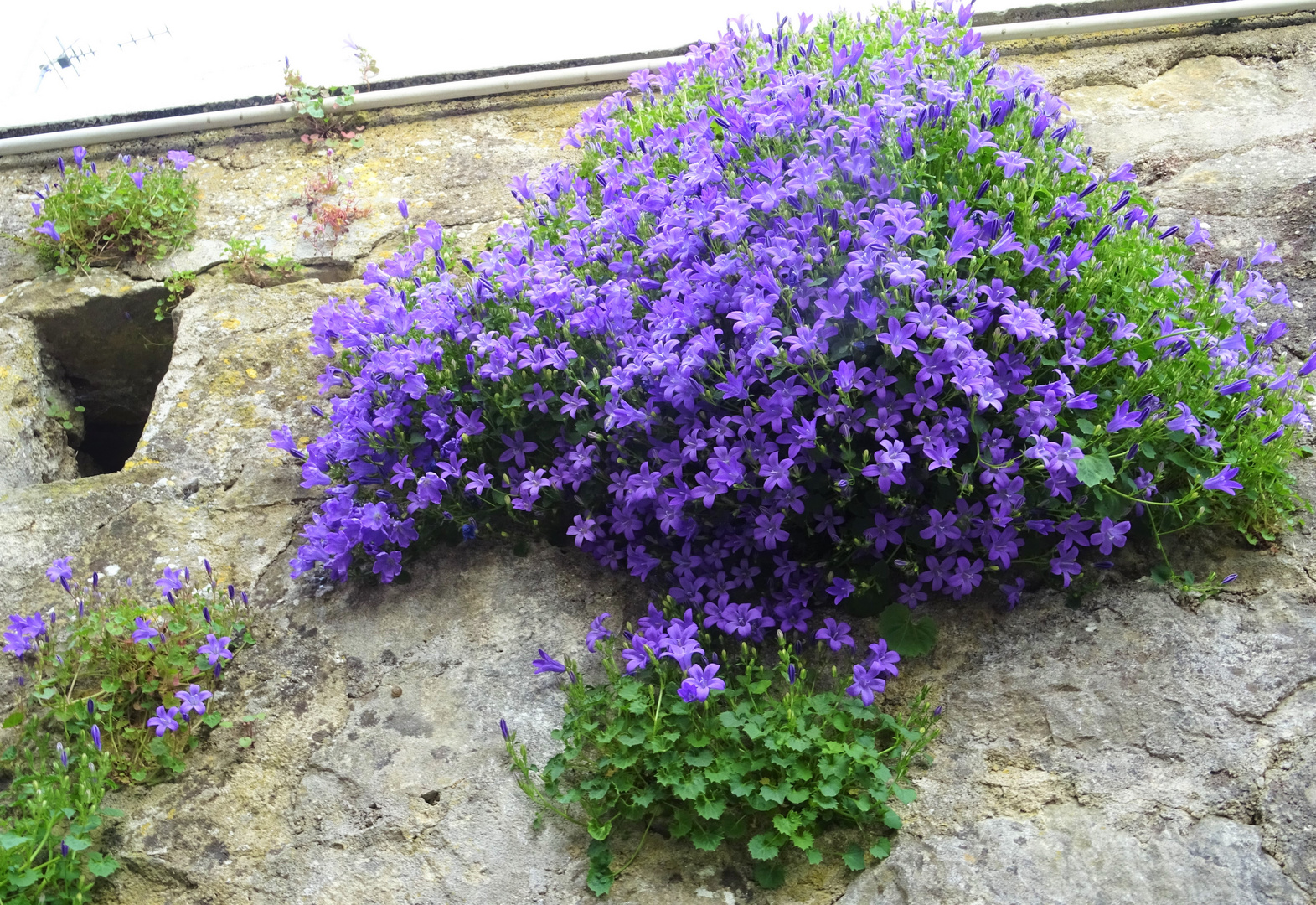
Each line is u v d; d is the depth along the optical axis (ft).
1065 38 17.04
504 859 8.63
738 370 9.63
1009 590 9.70
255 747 9.66
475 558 10.97
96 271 15.42
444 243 13.85
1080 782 8.41
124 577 11.21
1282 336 11.10
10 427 13.57
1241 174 13.58
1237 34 16.56
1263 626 9.12
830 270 9.66
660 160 12.60
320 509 11.85
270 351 13.76
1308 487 10.19
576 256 11.22
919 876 8.05
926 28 12.26
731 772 8.41
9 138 18.08
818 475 9.55
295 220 16.16
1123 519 9.89
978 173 10.58
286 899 8.61
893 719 8.76
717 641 10.05
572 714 9.16
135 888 8.79
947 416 9.23
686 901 8.19
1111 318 9.62
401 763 9.35
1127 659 9.11
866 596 9.84
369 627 10.55
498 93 18.06
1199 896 7.57
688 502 10.03
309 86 17.98
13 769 9.64
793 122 10.84
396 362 10.51
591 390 10.30
